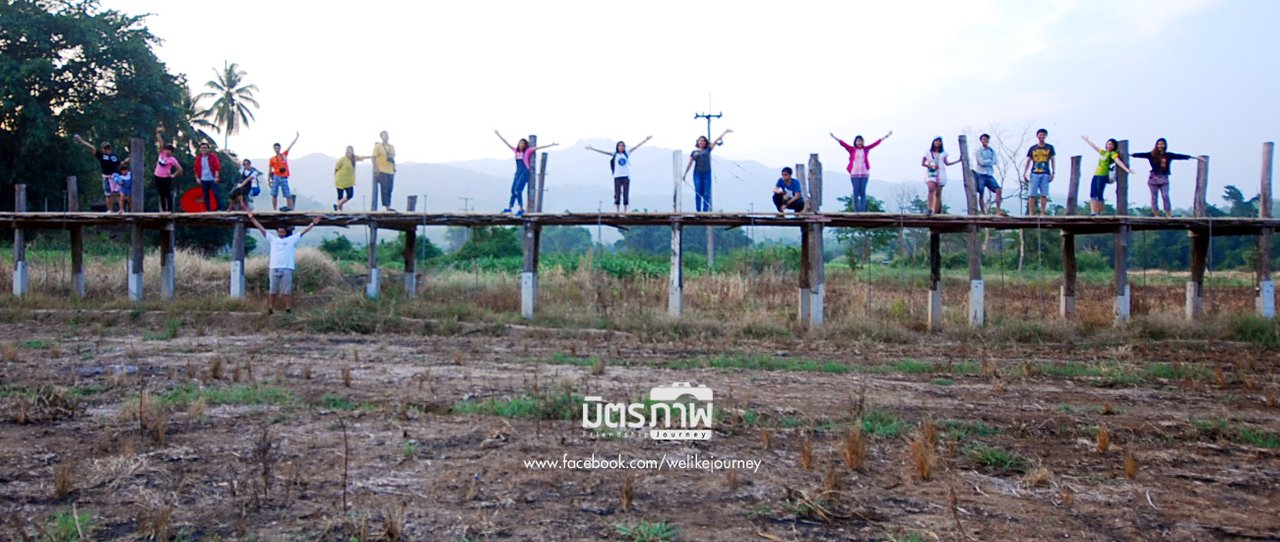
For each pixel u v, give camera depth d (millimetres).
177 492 6027
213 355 12586
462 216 18391
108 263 26344
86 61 41219
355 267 32125
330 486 6258
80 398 8969
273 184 19766
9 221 19969
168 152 20016
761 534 5520
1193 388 11102
